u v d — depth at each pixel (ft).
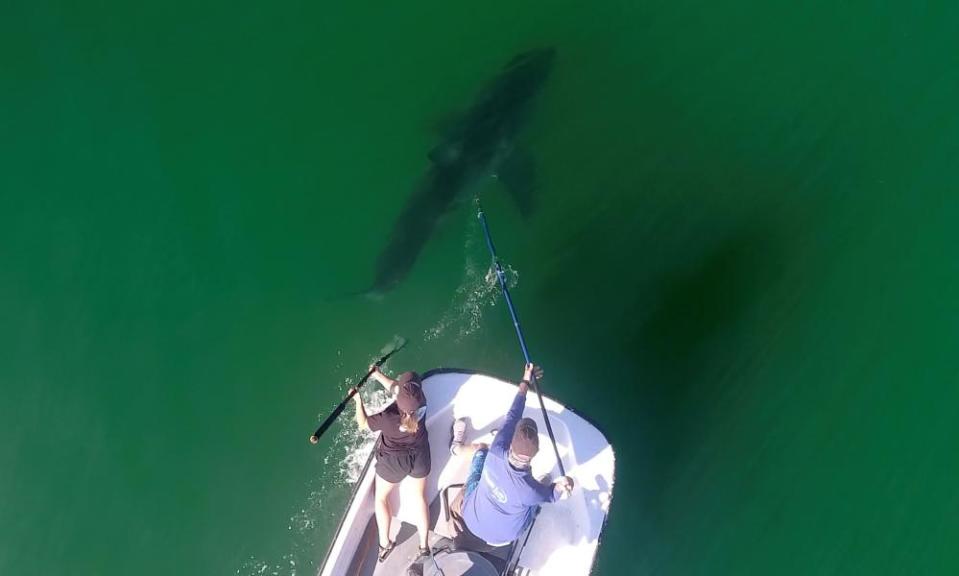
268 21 40.68
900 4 39.37
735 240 35.65
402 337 34.17
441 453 28.04
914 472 32.42
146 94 39.93
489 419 28.27
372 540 27.68
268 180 37.88
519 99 37.35
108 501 33.22
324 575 25.76
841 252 35.42
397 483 25.76
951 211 35.88
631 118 37.68
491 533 24.94
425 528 26.23
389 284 34.68
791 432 33.09
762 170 36.73
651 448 32.78
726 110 37.86
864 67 38.42
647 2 39.60
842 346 34.09
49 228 37.81
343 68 39.70
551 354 33.91
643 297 34.83
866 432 33.04
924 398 33.32
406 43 39.81
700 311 34.65
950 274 34.86
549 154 37.04
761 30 39.22
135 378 35.09
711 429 33.09
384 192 36.91
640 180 36.63
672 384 33.71
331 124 38.63
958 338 33.96
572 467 27.76
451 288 34.73
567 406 28.27
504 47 39.04
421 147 37.47
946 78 38.04
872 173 36.55
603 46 38.83
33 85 40.16
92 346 35.76
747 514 32.19
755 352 34.12
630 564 31.24
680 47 38.91
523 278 34.91
